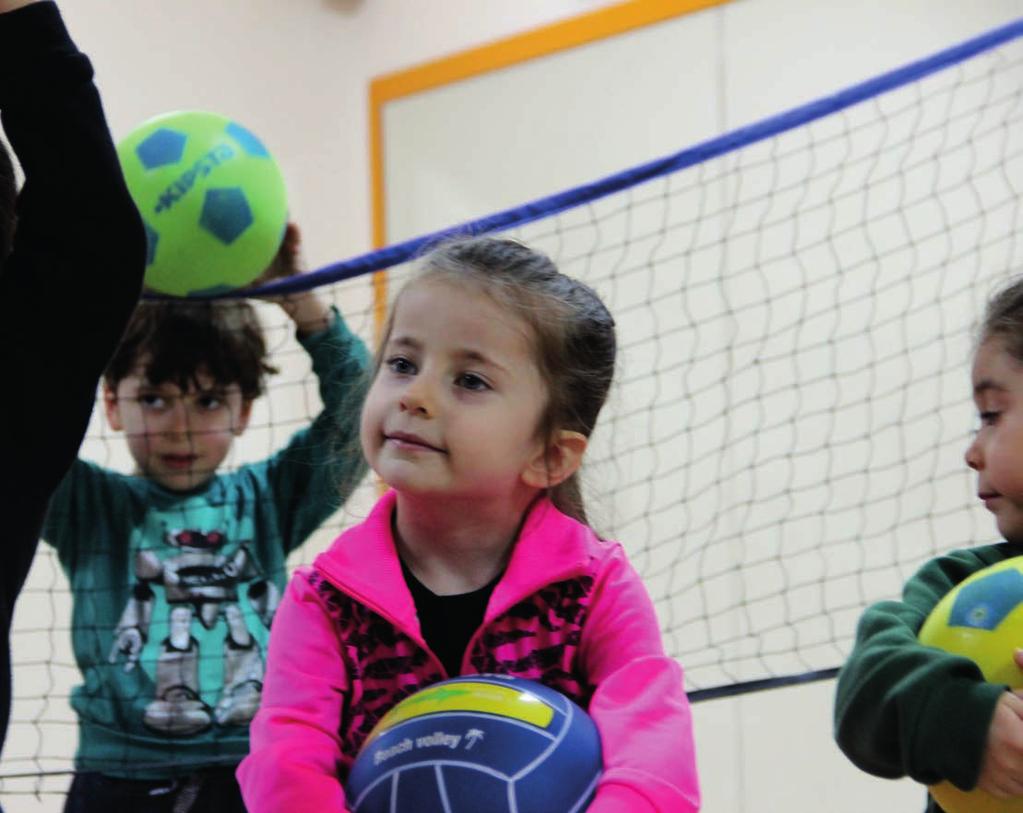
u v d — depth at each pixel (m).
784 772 3.98
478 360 1.63
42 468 1.46
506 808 1.37
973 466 1.72
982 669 1.50
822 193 4.10
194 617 2.76
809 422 4.06
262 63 4.86
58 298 1.48
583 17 4.62
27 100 1.52
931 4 4.00
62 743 3.68
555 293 1.73
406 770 1.41
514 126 4.73
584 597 1.65
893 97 4.01
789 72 4.22
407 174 4.93
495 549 1.71
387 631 1.63
